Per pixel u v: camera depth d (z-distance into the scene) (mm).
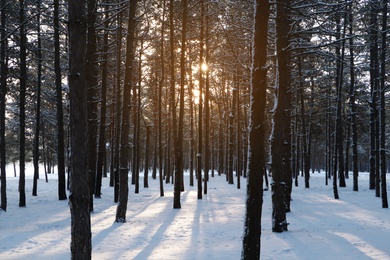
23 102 17203
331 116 34500
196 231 11055
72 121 5840
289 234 10117
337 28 17172
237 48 19875
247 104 28562
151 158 55562
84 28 5945
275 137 11070
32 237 10180
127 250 8625
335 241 9008
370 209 15234
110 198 21125
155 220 13281
